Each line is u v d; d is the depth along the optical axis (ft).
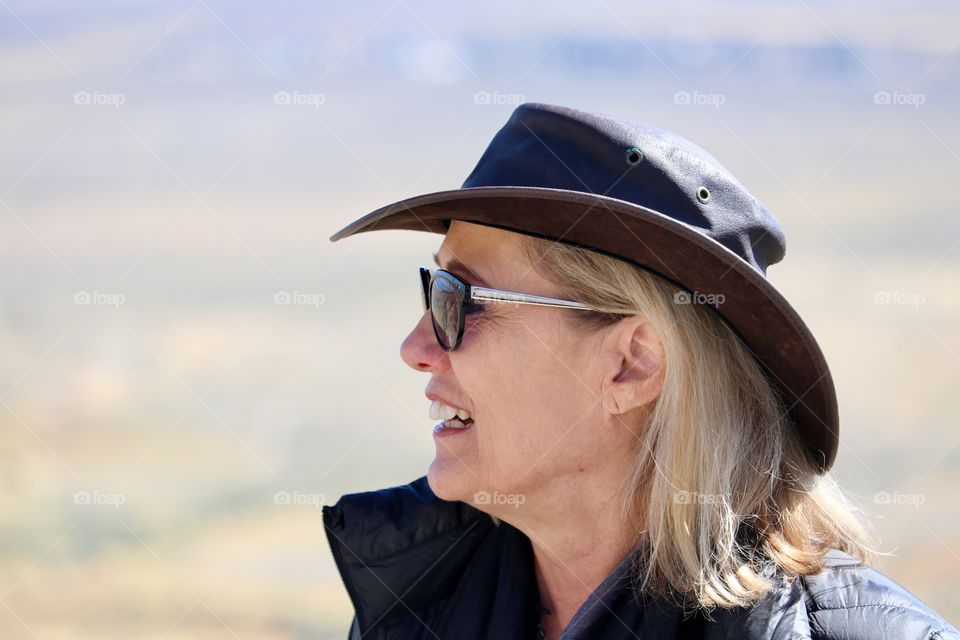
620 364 7.89
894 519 26.89
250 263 62.95
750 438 7.91
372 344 46.06
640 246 7.49
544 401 7.96
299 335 47.62
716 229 7.52
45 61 183.83
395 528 8.66
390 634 8.74
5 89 150.92
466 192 7.38
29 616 24.26
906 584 23.31
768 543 7.63
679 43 198.59
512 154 7.86
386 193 81.76
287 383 41.22
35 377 43.21
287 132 115.44
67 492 32.04
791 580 7.43
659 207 7.47
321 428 35.86
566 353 7.91
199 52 198.59
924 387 37.52
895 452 31.83
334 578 26.53
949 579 23.50
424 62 183.73
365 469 31.78
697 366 7.73
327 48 203.31
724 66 171.22
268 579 26.35
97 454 35.24
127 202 83.87
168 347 46.68
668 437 7.73
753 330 7.72
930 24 216.54
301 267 61.16
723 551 7.48
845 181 81.00
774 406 8.02
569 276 7.84
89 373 44.04
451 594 8.75
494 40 209.15
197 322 50.88
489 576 8.58
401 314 50.44
